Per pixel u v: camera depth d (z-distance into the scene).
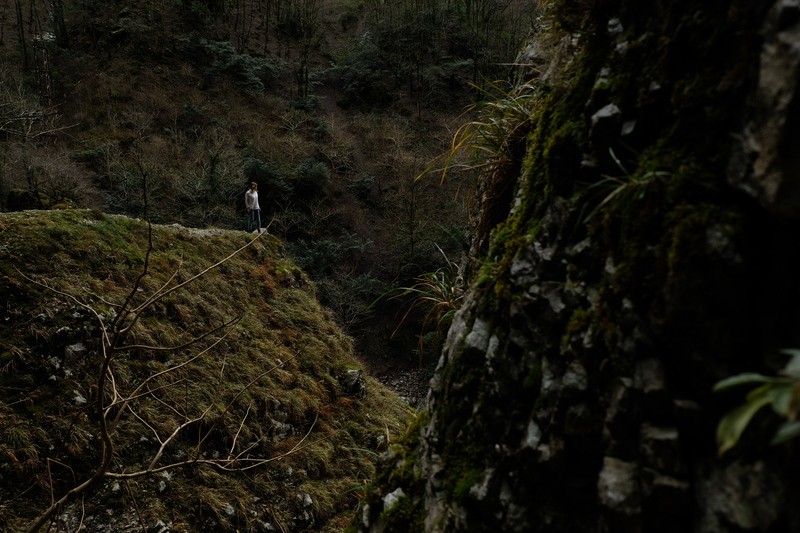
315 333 6.97
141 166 13.20
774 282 0.78
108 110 16.52
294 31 24.94
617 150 1.14
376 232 17.05
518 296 1.31
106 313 5.03
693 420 0.84
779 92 0.73
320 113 20.83
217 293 6.38
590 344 1.03
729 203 0.86
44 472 4.02
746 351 0.81
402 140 19.44
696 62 0.97
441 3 24.27
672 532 0.85
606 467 0.93
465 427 1.40
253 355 5.85
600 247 1.12
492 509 1.20
